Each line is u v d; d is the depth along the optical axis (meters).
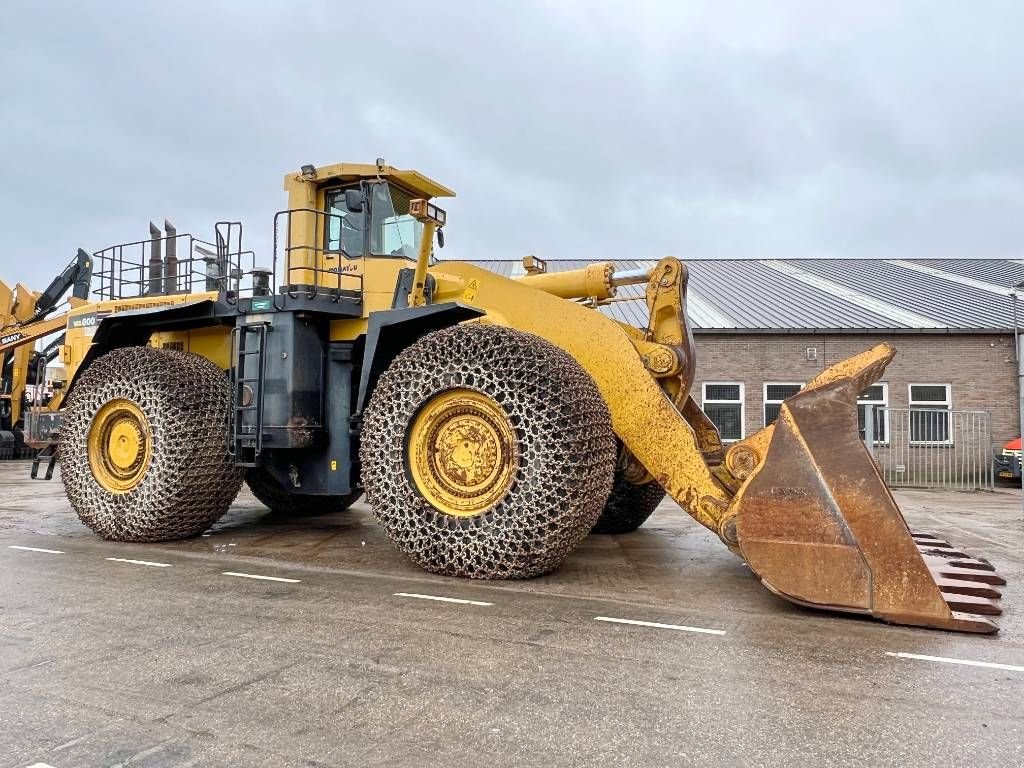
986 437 15.36
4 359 18.98
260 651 3.49
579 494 4.72
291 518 8.12
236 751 2.48
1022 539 7.35
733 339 17.19
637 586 4.86
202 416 6.32
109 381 6.48
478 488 5.03
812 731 2.66
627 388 5.35
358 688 3.04
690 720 2.75
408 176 6.98
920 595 3.96
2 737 2.58
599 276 6.40
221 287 6.74
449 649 3.53
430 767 2.39
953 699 2.97
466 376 4.96
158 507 6.18
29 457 19.33
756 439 4.81
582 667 3.30
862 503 4.11
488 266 23.12
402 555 5.87
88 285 17.39
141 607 4.27
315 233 6.97
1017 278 22.41
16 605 4.29
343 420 6.38
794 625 3.98
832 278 23.12
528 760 2.44
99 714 2.77
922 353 16.86
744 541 4.30
